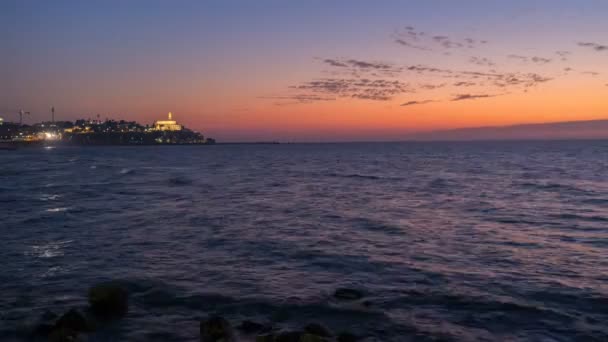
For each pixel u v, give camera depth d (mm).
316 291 9352
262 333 7027
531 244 14375
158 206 24359
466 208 23828
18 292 9258
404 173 55875
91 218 19859
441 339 6910
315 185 39438
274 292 9273
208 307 8359
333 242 14797
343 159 108375
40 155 138250
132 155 142500
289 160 104250
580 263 11820
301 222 19141
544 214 21297
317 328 6977
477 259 12367
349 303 8523
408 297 8961
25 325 7379
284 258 12500
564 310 8180
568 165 69562
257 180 45312
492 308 8305
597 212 21797
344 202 26859
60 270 11055
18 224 18078
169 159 108125
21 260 12094
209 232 16578
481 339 6906
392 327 7383
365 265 11711
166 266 11500
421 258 12516
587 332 7145
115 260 12141
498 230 17031
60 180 42500
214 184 40000
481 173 53812
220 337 6621
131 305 8445
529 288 9555
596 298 8828
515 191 32781
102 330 7227
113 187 35719
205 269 11203
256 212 22281
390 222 19125
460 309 8266
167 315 7945
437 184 39625
